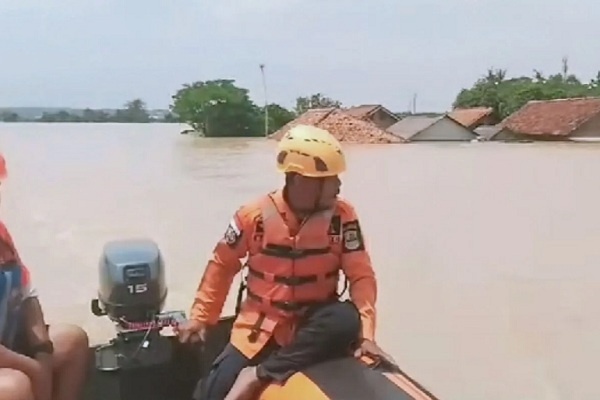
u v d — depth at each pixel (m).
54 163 33.62
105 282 3.99
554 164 34.12
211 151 43.75
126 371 3.71
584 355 7.80
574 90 83.00
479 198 21.55
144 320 3.95
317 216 3.39
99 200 20.41
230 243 3.51
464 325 8.88
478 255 13.07
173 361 3.80
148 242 4.19
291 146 3.34
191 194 21.53
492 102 82.44
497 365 7.54
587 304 9.74
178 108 79.69
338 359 3.15
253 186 23.56
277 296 3.40
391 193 22.80
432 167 32.56
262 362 3.28
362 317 3.40
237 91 76.88
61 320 8.38
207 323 3.62
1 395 2.80
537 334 8.48
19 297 3.17
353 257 3.49
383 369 3.17
